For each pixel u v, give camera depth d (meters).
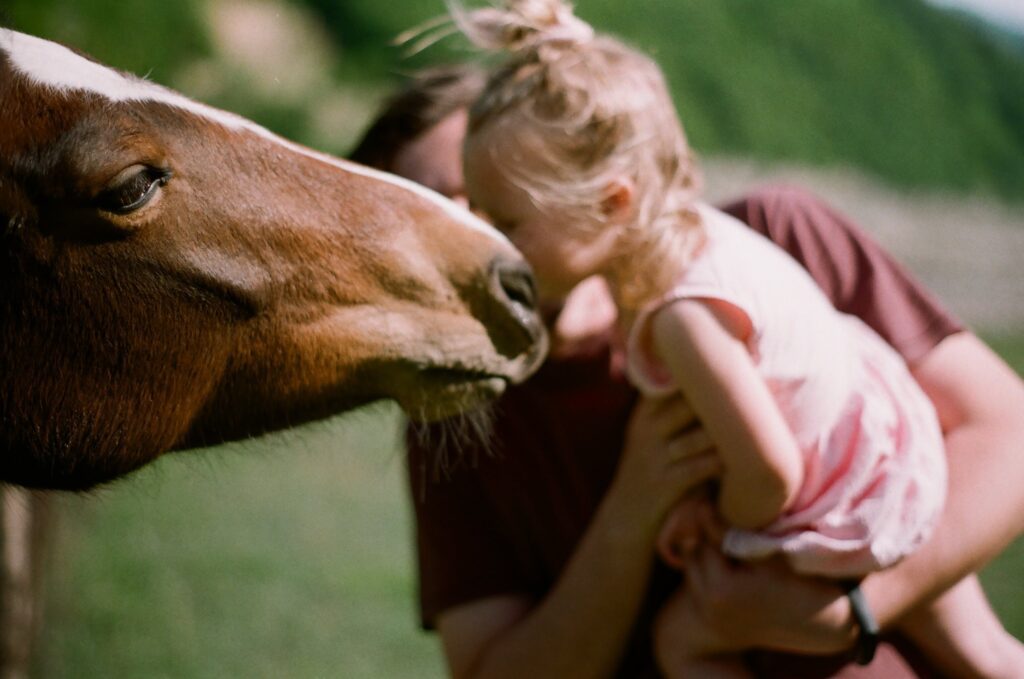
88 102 2.24
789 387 2.37
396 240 2.47
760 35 21.69
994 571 6.84
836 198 18.64
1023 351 13.31
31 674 4.37
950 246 18.55
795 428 2.38
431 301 2.48
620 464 2.56
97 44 10.15
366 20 18.25
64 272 2.27
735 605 2.37
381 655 5.50
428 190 2.57
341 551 6.91
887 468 2.35
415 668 5.41
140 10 13.45
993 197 21.31
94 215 2.24
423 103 2.94
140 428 2.41
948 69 24.38
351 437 9.63
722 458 2.33
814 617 2.33
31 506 4.18
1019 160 22.98
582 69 2.43
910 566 2.38
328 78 17.08
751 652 2.49
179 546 6.86
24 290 2.28
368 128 3.08
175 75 14.20
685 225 2.41
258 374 2.46
